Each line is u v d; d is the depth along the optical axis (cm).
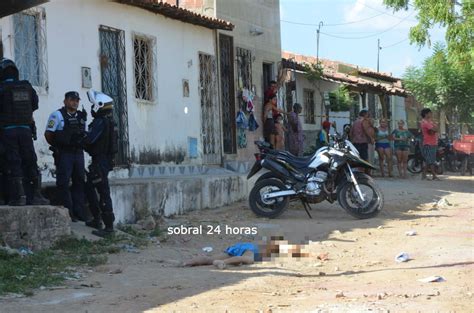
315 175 1270
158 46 1508
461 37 1816
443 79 3400
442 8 1809
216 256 908
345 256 927
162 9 1469
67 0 1205
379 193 1270
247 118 1883
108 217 1022
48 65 1154
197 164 1645
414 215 1329
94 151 1021
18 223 898
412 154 2442
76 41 1229
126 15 1387
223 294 686
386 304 636
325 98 2606
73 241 957
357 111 2870
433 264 849
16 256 848
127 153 1366
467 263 849
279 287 729
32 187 969
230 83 1830
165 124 1520
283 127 1970
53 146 1044
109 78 1327
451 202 1534
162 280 759
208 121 1716
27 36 1115
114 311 618
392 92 3014
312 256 924
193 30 1656
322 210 1389
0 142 942
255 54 1964
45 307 631
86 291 700
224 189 1480
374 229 1154
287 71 2216
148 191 1223
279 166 1287
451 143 2642
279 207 1280
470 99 3431
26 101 947
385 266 851
